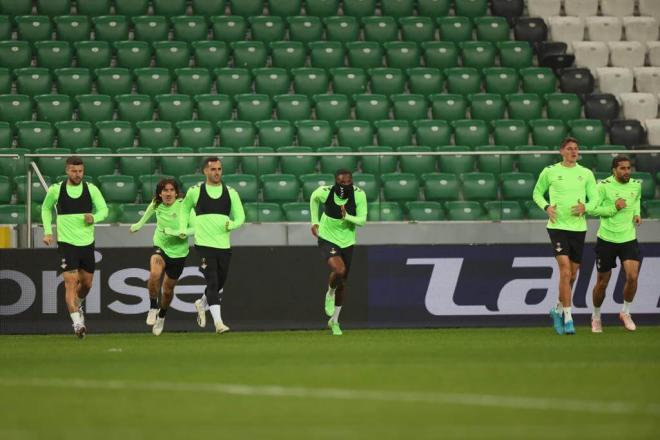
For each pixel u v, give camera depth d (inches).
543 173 1923.0
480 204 2362.2
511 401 990.4
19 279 2175.2
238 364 1384.1
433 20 3193.9
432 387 1106.1
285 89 2923.2
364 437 802.2
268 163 2346.2
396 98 2866.6
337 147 2613.2
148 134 2699.3
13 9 3127.5
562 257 1911.9
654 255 2231.8
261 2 3193.9
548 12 3287.4
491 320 2210.9
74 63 3026.6
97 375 1259.8
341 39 3117.6
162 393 1079.6
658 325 2222.0
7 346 1801.2
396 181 2362.2
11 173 2272.4
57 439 805.2
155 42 3011.8
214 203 1910.7
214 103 2819.9
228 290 2174.0
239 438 804.6
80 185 1930.4
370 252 2196.1
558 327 1951.3
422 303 2199.8
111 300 2169.0
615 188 1966.0
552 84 3021.7
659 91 3088.1
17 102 2795.3
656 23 3255.4
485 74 3004.4
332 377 1210.0
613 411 921.5
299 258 2188.7
